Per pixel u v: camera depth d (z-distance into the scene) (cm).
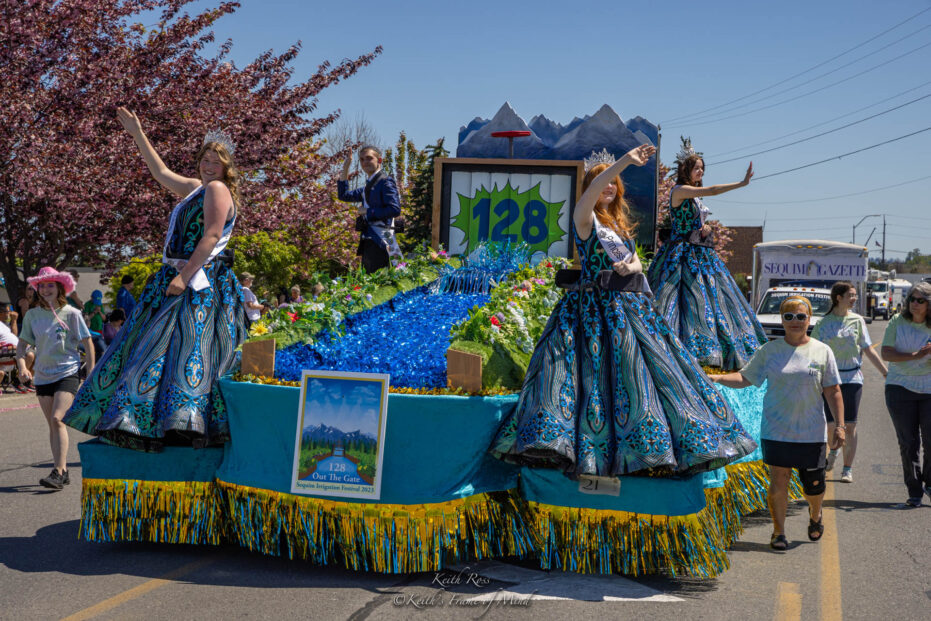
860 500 669
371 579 448
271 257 2184
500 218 816
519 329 509
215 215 505
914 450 643
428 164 2122
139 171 1470
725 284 636
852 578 464
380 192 740
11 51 1409
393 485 443
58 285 675
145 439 483
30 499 633
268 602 412
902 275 8556
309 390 457
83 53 1503
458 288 673
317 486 448
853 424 729
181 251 519
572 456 429
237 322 529
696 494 444
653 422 430
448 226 823
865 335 730
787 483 528
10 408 1166
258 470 473
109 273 1717
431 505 438
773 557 508
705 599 425
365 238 746
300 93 1689
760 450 605
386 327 543
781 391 524
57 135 1423
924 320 639
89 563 476
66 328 674
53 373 671
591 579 452
